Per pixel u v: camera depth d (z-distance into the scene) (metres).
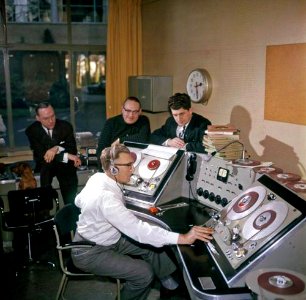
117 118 3.89
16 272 3.69
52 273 3.71
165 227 2.58
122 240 2.80
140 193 2.98
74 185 4.36
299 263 1.90
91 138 5.45
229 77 4.14
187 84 4.75
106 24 5.95
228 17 4.08
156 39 5.53
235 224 2.22
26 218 3.68
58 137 4.29
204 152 3.04
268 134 3.69
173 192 2.98
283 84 3.46
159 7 5.36
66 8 5.71
